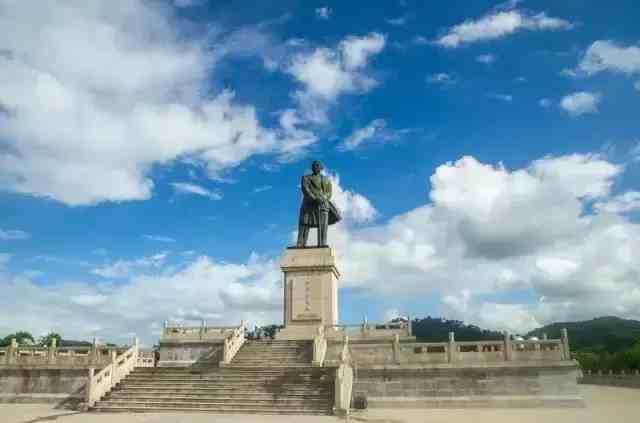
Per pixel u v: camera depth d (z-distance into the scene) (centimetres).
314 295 5150
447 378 3797
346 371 3484
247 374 3806
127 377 3909
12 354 4306
